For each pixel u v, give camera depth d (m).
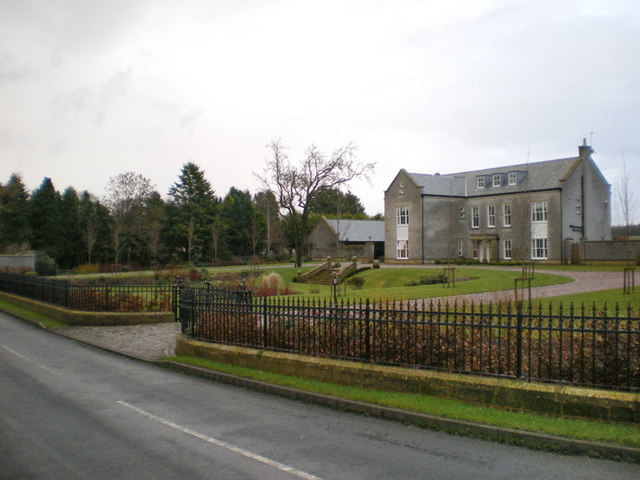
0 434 7.29
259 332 11.41
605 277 30.66
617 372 7.56
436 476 5.78
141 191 66.25
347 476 5.79
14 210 65.25
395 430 7.41
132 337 16.17
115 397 9.34
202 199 76.25
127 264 64.56
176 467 6.07
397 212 59.09
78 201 73.81
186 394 9.55
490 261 52.69
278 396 9.36
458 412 7.64
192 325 13.02
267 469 6.00
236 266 65.19
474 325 8.50
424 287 28.58
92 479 5.74
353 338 9.85
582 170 50.44
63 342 15.90
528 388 7.65
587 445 6.41
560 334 7.85
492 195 55.06
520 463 6.15
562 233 48.12
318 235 80.31
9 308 24.86
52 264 51.88
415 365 8.98
